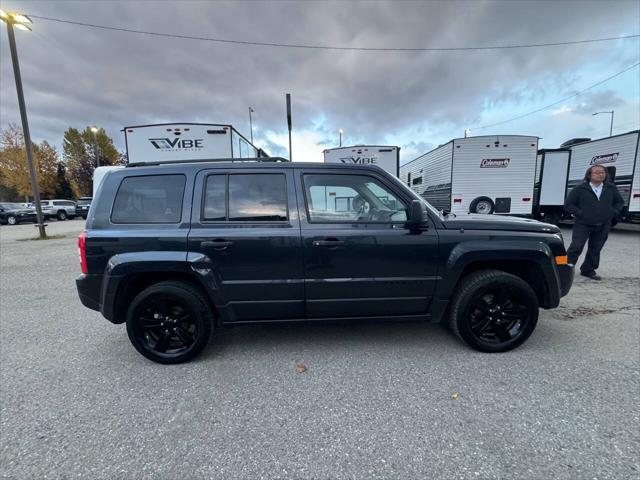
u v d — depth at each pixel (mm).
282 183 2887
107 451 1885
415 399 2318
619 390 2367
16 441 1972
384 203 2949
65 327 3766
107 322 3912
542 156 12227
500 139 10734
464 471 1706
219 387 2516
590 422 2047
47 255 8727
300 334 3436
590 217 5082
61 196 40719
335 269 2838
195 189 2848
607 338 3203
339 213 2898
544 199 12406
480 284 2879
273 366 2811
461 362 2812
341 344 3197
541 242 2955
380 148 11289
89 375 2717
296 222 2832
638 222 10602
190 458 1827
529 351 2973
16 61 10859
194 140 7539
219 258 2766
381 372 2684
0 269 6992
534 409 2178
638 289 4750
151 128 7496
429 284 2922
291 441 1944
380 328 3559
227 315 2881
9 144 31219
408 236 2865
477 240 2906
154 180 2883
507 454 1812
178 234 2762
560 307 4027
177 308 2900
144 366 2857
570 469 1704
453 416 2131
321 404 2287
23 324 3859
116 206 2855
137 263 2734
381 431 2014
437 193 12430
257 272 2805
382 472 1714
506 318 2969
